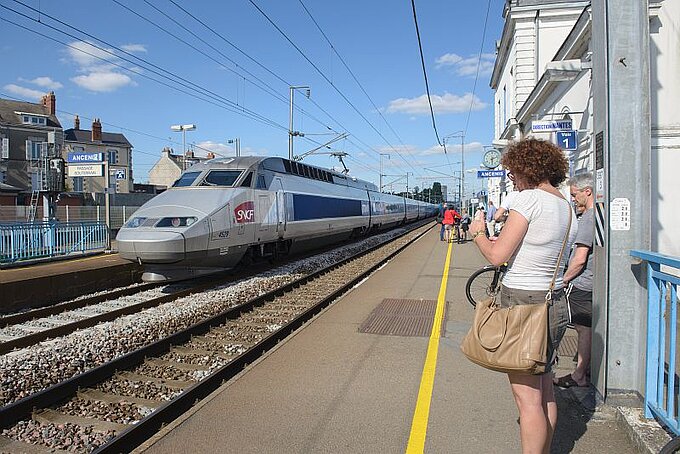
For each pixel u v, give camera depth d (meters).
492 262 3.37
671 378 3.78
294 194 17.81
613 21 4.53
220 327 8.77
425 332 7.64
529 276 3.35
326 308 9.52
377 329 7.82
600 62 4.66
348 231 26.33
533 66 23.42
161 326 8.85
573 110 15.03
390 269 15.30
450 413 4.73
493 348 3.20
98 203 39.38
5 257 14.52
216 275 14.79
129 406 5.38
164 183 77.88
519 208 3.34
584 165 13.85
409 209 50.81
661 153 10.82
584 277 5.15
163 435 4.33
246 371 5.93
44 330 8.64
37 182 27.81
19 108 53.72
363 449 4.08
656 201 10.84
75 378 5.72
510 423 4.52
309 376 5.73
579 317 5.16
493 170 24.06
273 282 13.79
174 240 11.63
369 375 5.76
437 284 12.25
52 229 16.34
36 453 4.37
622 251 4.50
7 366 6.64
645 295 4.39
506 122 28.17
